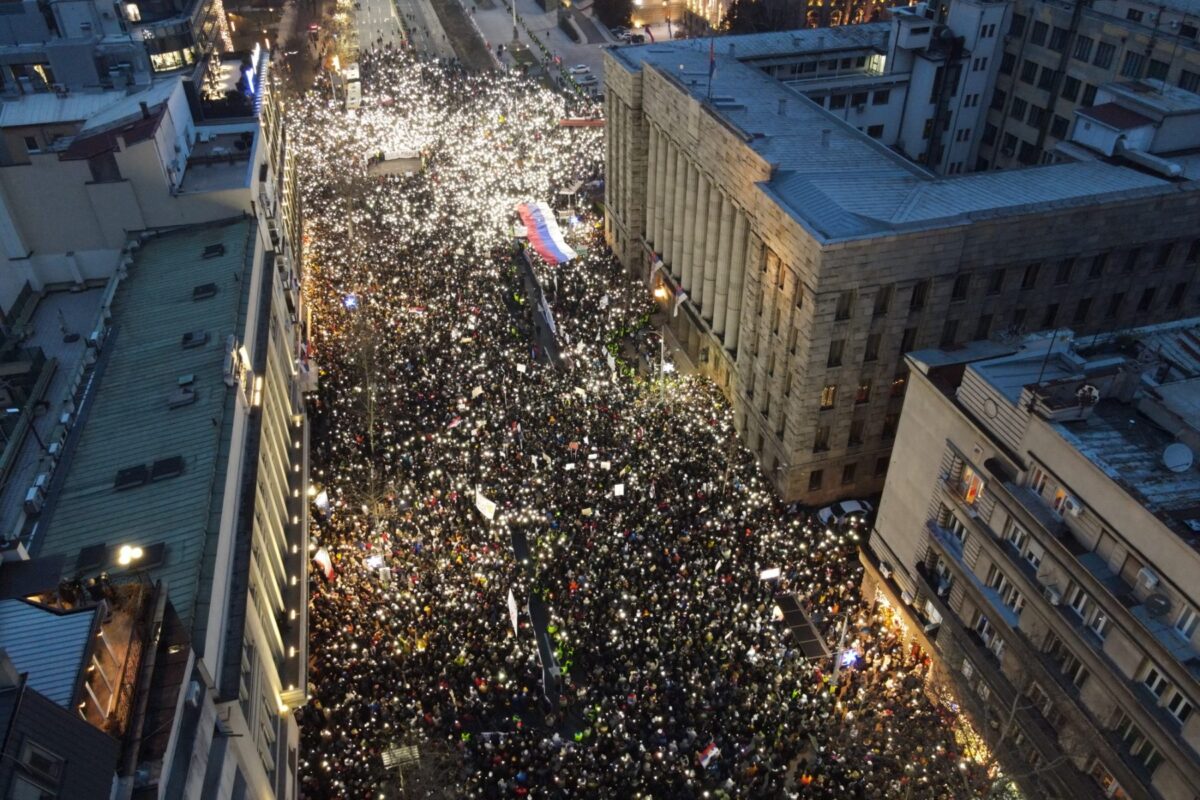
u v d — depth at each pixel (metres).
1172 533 34.16
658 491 62.44
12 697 21.45
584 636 52.09
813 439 64.38
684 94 78.12
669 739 46.47
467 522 60.53
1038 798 42.19
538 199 107.56
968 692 47.72
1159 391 41.81
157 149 63.53
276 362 62.28
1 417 51.62
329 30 181.62
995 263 59.31
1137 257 62.41
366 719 47.56
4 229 62.81
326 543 58.97
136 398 48.78
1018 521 42.69
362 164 116.12
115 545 38.06
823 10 150.50
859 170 65.62
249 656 39.28
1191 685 33.47
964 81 95.19
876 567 57.00
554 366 78.50
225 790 32.06
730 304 74.12
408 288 87.69
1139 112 67.12
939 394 48.19
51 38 84.56
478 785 44.50
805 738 47.09
